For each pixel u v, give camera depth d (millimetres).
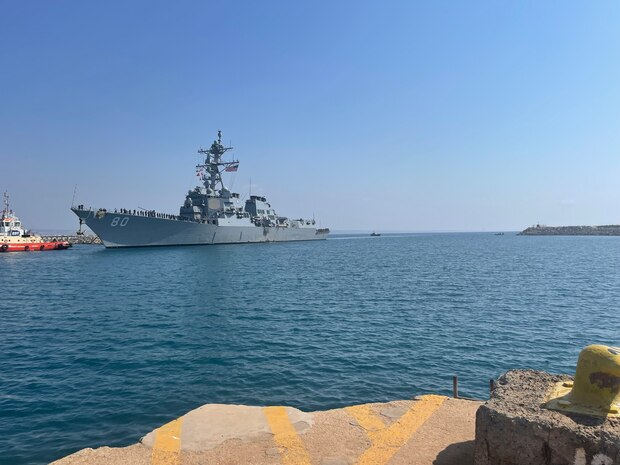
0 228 85312
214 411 7734
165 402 11852
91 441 9805
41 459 9078
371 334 19484
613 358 5152
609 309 25609
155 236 80688
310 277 43281
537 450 4828
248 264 58000
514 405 5406
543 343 18109
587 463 4547
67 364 15398
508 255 78250
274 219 116812
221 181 94438
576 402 5230
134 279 42312
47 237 126312
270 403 11742
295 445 6539
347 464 5977
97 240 129875
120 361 15680
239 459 6141
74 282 40500
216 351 16844
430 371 14469
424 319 22766
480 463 5312
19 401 12016
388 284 37656
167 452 6348
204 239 88688
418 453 6273
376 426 7227
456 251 94375
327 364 15109
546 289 34094
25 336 19703
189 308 26609
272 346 17516
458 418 7543
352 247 115750
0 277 45000
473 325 21328
